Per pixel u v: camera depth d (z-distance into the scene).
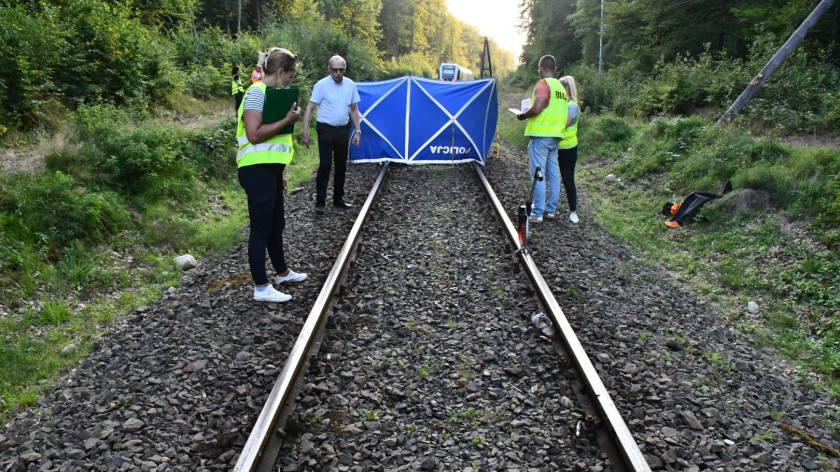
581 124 16.80
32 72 9.93
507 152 15.17
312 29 30.69
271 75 4.92
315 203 9.05
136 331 4.84
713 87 16.27
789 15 17.80
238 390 3.82
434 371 4.09
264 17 43.44
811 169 8.24
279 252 5.58
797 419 3.81
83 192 7.03
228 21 42.94
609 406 3.44
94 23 12.96
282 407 3.52
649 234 8.24
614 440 3.24
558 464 3.17
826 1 11.29
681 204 8.68
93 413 3.65
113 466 3.13
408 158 12.50
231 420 3.53
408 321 4.87
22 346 4.52
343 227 7.61
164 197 8.19
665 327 5.05
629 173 11.45
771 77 14.35
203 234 7.53
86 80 12.16
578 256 6.72
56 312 5.12
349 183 10.64
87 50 12.52
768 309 5.84
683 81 17.28
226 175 10.39
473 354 4.34
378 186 9.76
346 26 62.62
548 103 7.61
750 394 4.05
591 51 43.62
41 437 3.41
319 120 8.27
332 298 5.22
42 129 9.68
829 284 6.02
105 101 12.25
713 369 4.36
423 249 6.75
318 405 3.66
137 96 13.29
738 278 6.50
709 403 3.79
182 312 5.11
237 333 4.70
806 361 4.84
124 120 10.00
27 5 12.24
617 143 14.00
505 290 5.51
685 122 11.78
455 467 3.14
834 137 11.90
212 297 5.46
